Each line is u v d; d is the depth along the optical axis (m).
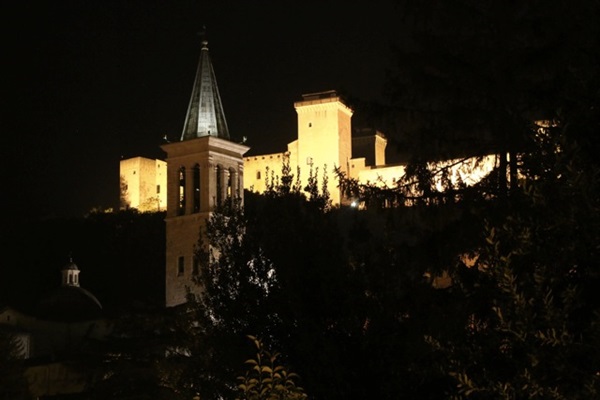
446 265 31.09
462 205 32.50
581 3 24.98
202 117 109.00
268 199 38.69
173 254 104.81
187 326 40.59
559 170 15.52
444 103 33.78
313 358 28.42
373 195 35.25
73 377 98.75
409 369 21.91
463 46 33.56
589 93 18.14
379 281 30.27
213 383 34.75
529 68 31.09
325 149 171.25
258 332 32.88
